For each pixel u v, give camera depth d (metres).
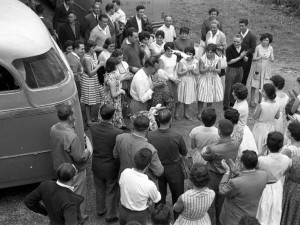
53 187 4.04
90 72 7.71
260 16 16.50
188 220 4.51
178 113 9.03
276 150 4.93
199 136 5.45
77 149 5.20
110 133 5.27
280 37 14.72
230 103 9.16
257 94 10.22
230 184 4.50
